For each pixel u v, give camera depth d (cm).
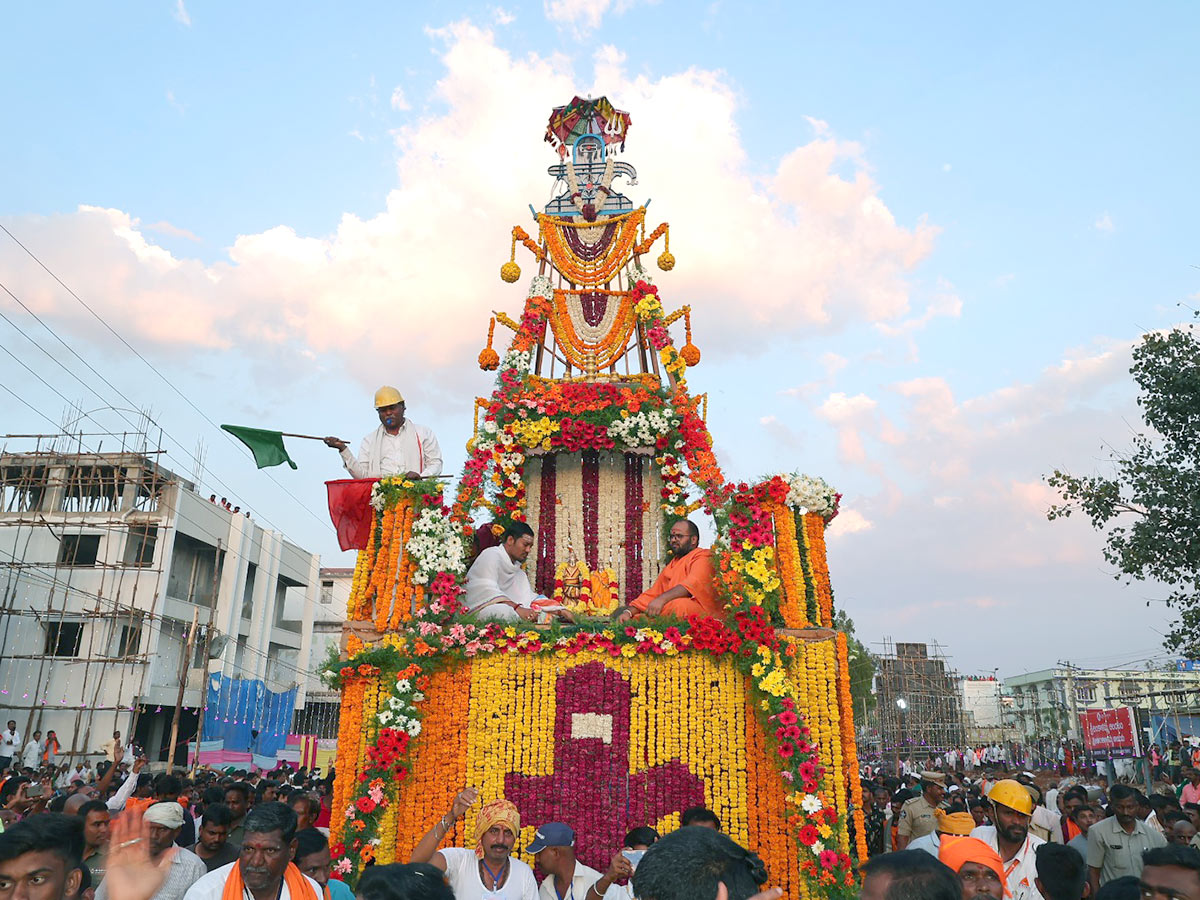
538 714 1033
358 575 1148
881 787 1588
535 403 1266
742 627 1024
